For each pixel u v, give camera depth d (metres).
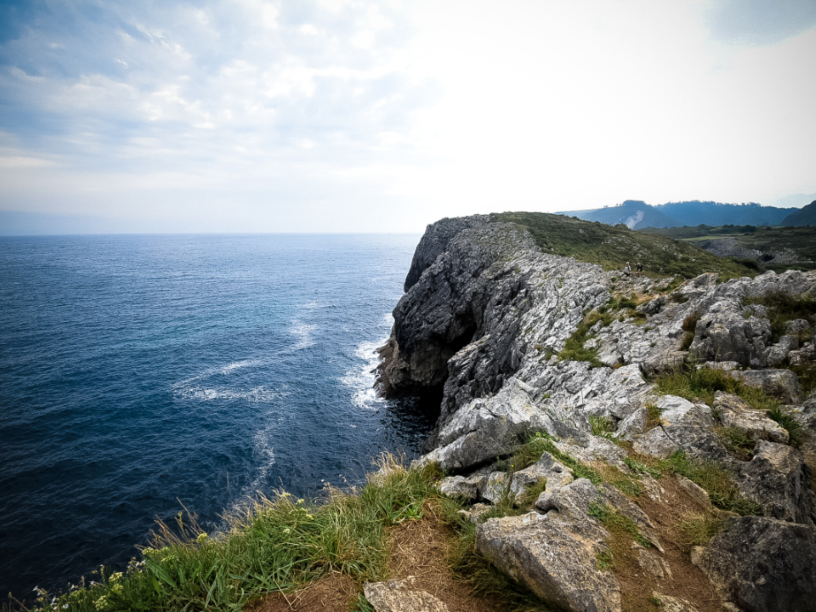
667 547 4.19
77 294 102.44
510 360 26.80
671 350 12.43
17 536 23.72
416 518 5.13
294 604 3.72
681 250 52.56
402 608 3.54
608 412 8.38
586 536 4.06
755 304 11.88
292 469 29.98
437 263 51.88
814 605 3.30
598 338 19.42
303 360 54.78
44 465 30.48
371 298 105.69
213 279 139.12
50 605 3.92
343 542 4.43
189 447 32.78
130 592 3.74
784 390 7.88
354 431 36.00
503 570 3.88
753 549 3.76
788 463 5.18
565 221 66.00
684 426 6.53
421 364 45.09
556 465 5.23
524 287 34.75
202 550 4.30
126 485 28.16
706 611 3.45
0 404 40.28
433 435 30.03
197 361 53.50
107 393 43.16
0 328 68.62
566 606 3.37
